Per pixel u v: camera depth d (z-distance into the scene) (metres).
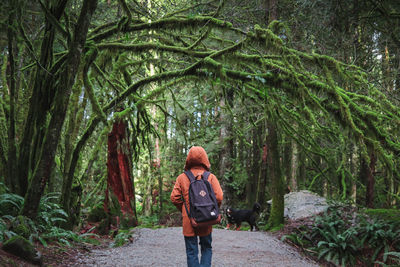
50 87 6.41
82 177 8.73
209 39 8.77
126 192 8.66
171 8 10.00
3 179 6.56
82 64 6.75
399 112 7.23
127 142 8.95
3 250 3.71
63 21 7.70
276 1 9.30
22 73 7.85
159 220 16.52
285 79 7.25
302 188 17.19
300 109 8.02
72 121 7.38
